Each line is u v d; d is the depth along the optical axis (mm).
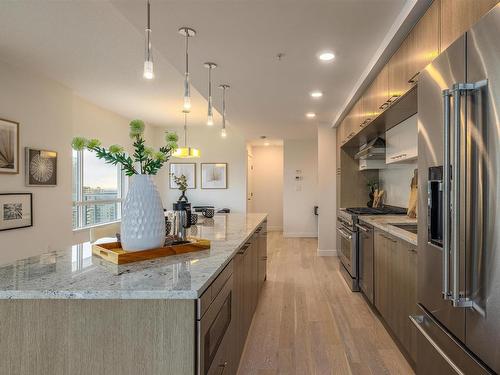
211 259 1666
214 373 1459
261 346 2600
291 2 2045
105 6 2529
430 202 1701
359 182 5520
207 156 7859
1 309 1236
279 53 2789
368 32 2418
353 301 3605
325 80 3498
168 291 1166
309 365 2324
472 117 1311
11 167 3627
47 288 1204
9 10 2582
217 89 3818
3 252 3549
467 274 1349
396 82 2549
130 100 5238
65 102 4504
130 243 1657
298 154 8180
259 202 9477
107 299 1195
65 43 3156
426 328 1790
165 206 7871
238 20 2244
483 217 1245
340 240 4867
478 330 1297
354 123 4242
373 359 2400
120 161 1680
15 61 3592
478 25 1286
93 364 1210
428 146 1731
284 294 3848
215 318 1467
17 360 1236
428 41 1947
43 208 4109
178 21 2260
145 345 1194
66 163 4520
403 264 2373
